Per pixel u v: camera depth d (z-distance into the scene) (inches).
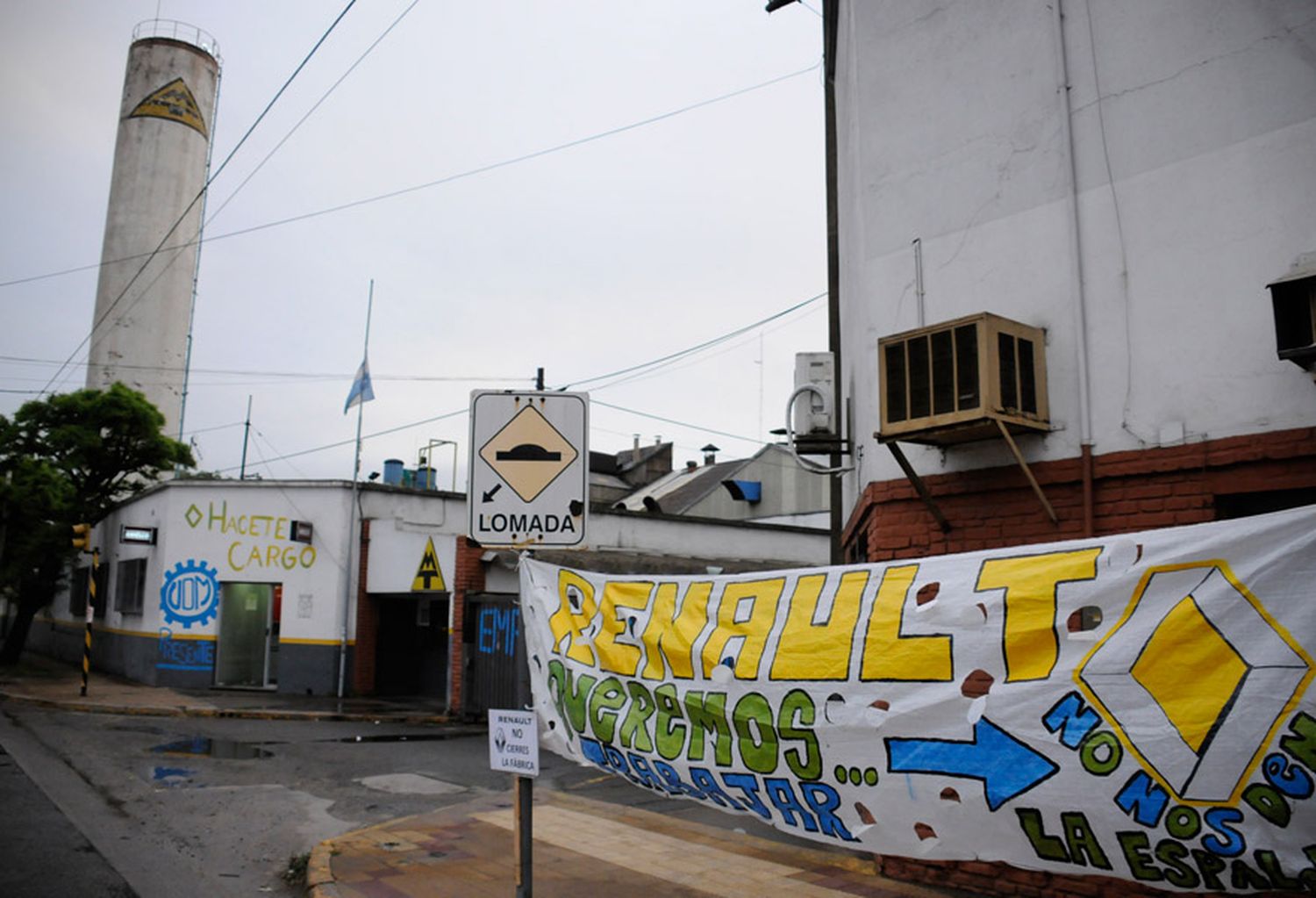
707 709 203.3
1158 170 217.2
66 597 1175.0
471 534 209.2
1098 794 146.5
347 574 798.5
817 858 274.2
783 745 190.1
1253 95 203.3
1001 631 162.4
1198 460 202.5
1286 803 129.3
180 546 838.5
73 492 935.7
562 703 234.7
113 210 1514.5
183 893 255.9
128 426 987.3
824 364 332.5
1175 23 217.6
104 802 362.9
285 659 797.9
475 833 313.7
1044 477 228.8
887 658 177.2
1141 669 143.9
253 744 532.7
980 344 218.7
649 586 224.4
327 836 324.8
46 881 258.4
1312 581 131.5
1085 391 223.5
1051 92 241.3
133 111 1545.3
